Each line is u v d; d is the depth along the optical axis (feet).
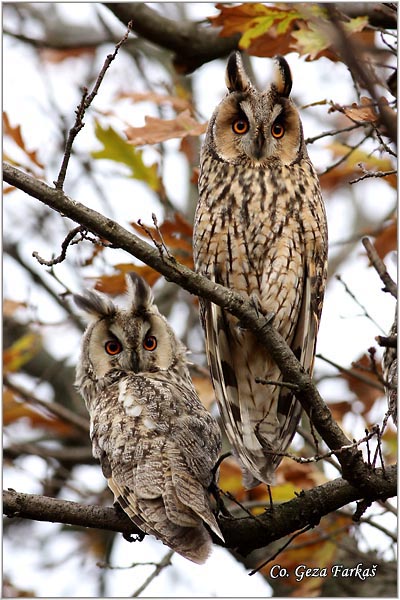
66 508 27.22
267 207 34.78
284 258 34.63
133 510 26.73
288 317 34.78
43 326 48.39
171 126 35.29
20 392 48.78
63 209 25.20
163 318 35.94
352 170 42.60
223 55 41.45
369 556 39.81
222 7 32.35
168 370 35.12
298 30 32.22
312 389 26.35
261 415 33.73
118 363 34.96
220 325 33.58
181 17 54.03
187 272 26.27
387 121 24.36
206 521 25.53
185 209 53.26
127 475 27.78
